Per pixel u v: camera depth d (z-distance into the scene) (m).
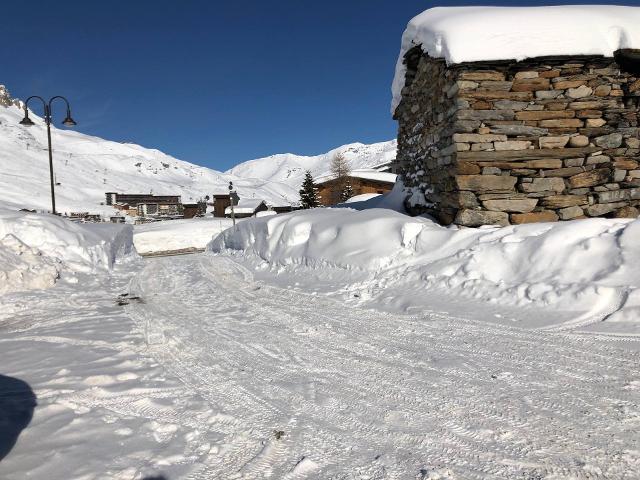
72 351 4.57
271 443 2.58
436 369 3.61
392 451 2.43
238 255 14.07
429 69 8.81
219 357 4.27
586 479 2.07
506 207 7.25
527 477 2.11
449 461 2.29
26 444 2.63
